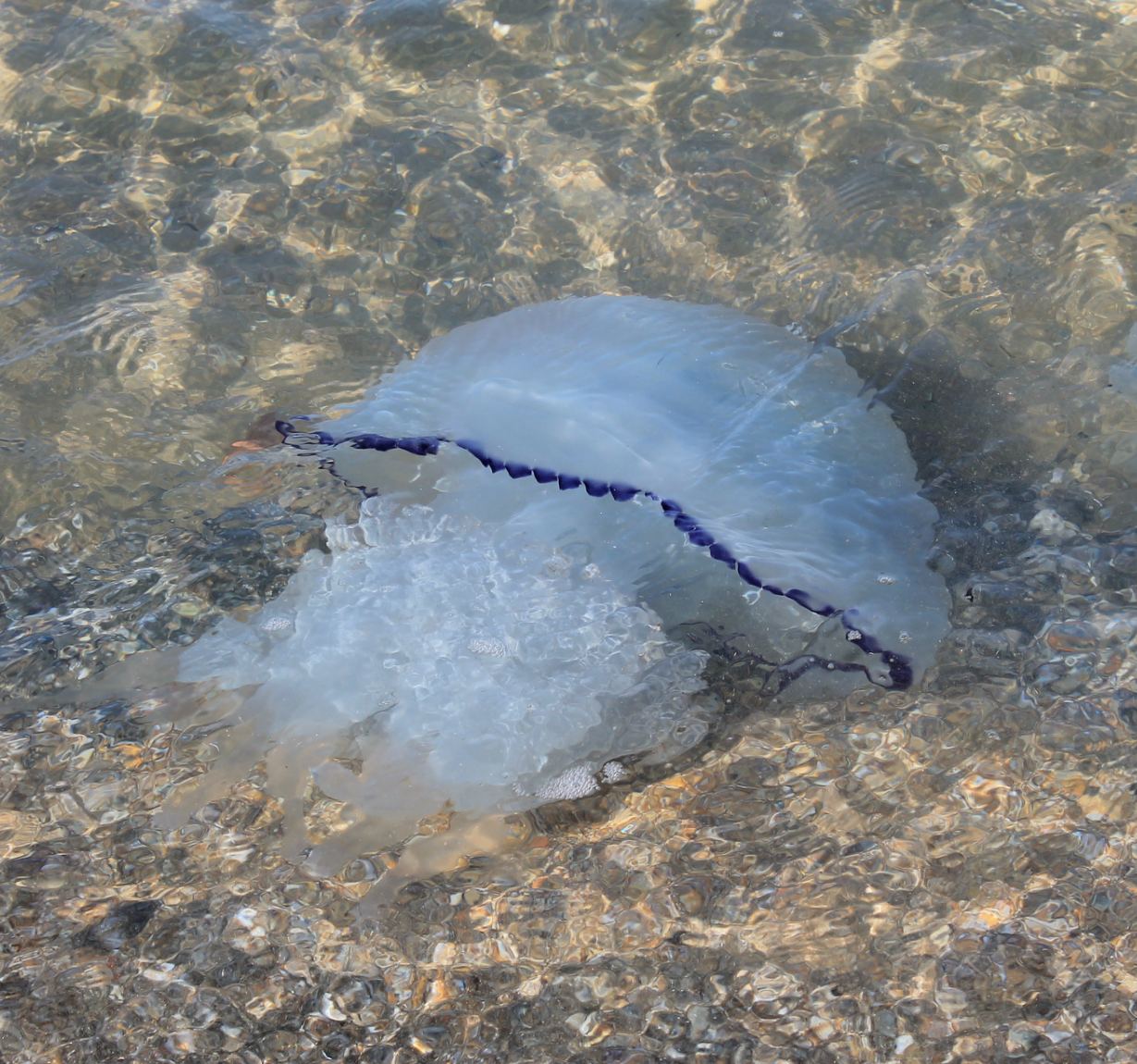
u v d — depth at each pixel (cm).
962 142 260
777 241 256
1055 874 225
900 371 246
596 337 245
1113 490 240
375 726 229
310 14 275
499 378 241
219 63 271
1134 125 260
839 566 230
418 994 223
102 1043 221
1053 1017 220
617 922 225
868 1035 220
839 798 228
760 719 231
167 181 263
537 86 269
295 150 265
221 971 224
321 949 224
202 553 240
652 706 231
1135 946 222
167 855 228
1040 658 233
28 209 262
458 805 228
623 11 273
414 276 256
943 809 228
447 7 275
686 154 263
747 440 237
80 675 235
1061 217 254
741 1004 221
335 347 252
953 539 237
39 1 275
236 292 256
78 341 252
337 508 241
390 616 231
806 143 262
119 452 246
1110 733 229
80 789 230
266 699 231
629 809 229
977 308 250
